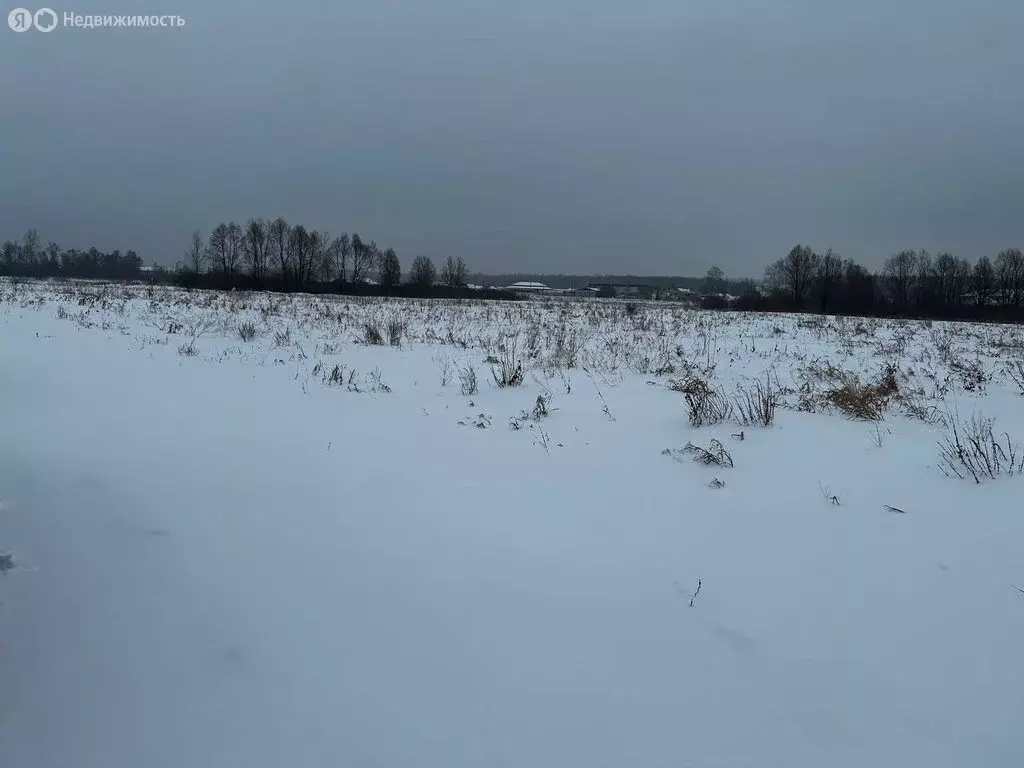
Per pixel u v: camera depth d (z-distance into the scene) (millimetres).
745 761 2287
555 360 10922
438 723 2404
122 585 3221
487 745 2311
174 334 13406
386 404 7621
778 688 2664
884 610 3232
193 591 3205
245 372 9430
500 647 2871
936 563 3697
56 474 4660
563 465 5379
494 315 22172
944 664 2832
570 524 4207
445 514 4324
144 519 3990
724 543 3941
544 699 2557
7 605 2979
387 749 2271
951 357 13406
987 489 4750
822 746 2367
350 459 5434
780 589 3418
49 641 2748
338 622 3010
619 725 2434
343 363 10719
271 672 2637
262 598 3178
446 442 6035
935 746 2375
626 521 4258
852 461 5453
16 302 18250
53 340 11219
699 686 2664
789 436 6199
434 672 2688
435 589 3340
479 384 8992
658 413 7211
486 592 3328
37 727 2285
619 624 3076
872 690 2664
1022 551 3812
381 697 2525
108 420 6238
